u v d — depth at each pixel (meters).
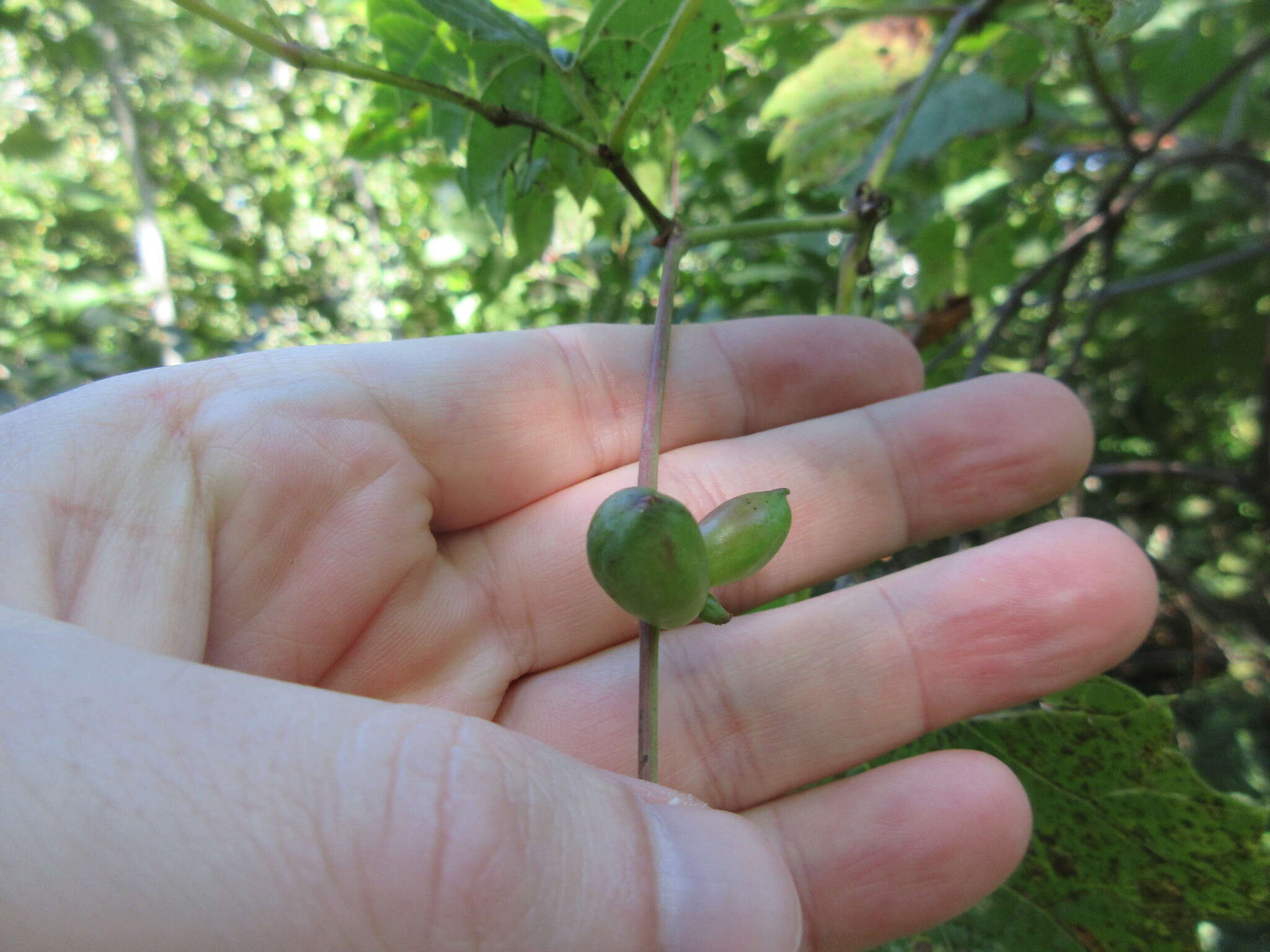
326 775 0.05
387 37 0.10
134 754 0.05
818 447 0.10
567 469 0.10
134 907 0.05
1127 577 0.09
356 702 0.05
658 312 0.09
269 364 0.09
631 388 0.11
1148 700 0.09
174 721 0.05
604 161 0.09
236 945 0.05
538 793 0.05
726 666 0.10
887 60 0.14
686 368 0.11
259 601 0.08
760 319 0.11
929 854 0.09
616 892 0.05
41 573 0.07
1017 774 0.10
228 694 0.05
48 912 0.05
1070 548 0.09
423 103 0.11
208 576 0.08
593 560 0.06
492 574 0.10
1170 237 0.21
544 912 0.05
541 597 0.10
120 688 0.05
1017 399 0.10
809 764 0.10
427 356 0.10
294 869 0.05
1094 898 0.10
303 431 0.09
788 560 0.10
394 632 0.09
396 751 0.05
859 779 0.09
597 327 0.11
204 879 0.05
